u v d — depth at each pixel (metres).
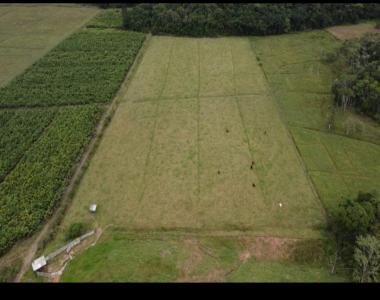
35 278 44.53
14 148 65.56
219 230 50.31
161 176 59.69
